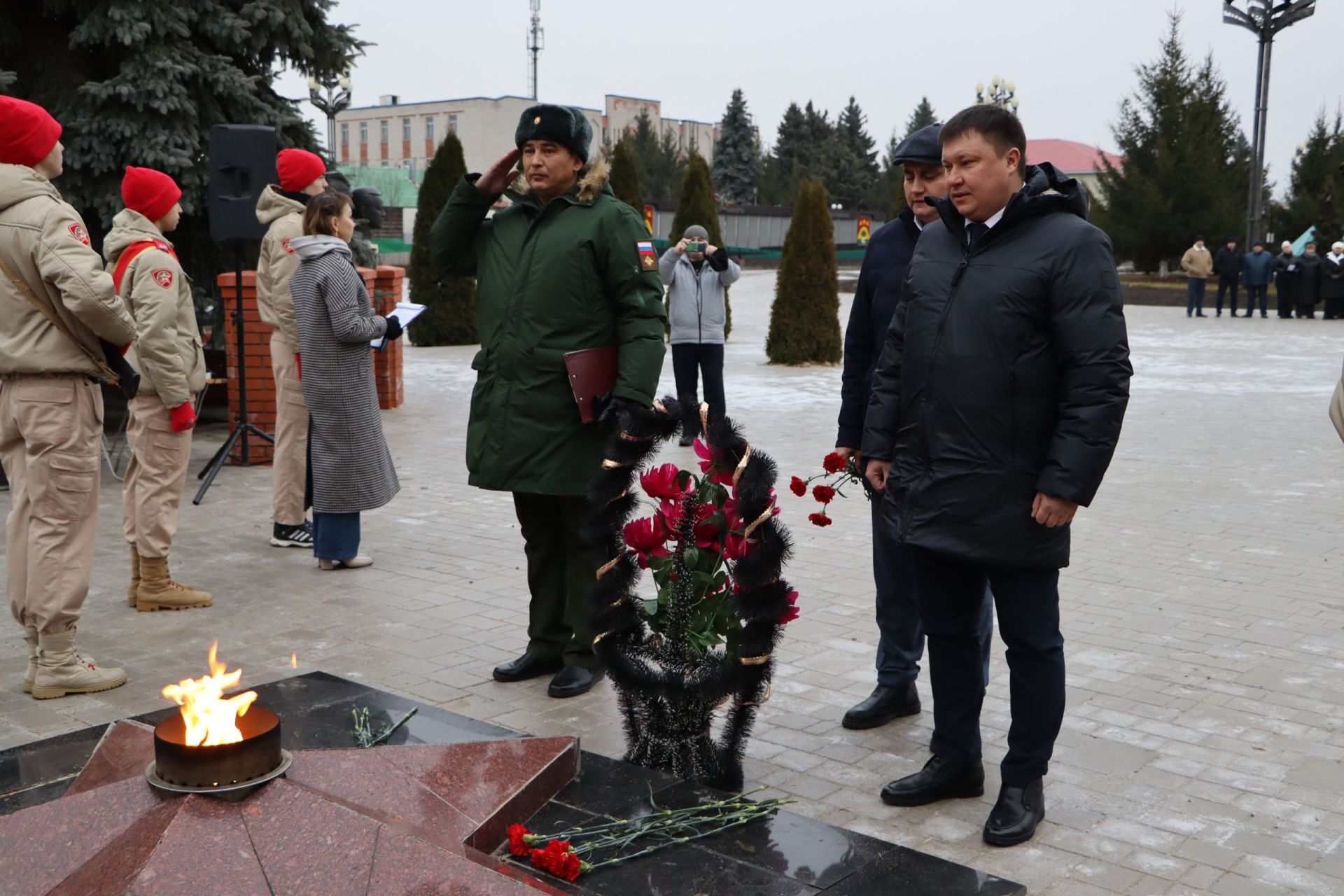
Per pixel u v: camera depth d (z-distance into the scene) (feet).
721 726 11.81
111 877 7.96
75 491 14.26
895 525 11.00
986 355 10.36
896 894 8.91
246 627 17.49
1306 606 18.60
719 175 252.01
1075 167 232.53
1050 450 10.32
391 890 8.03
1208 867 10.50
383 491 20.58
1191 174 123.24
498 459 14.67
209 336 44.68
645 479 11.32
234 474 30.04
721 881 9.07
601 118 299.99
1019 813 11.01
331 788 9.45
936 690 11.73
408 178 204.85
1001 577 10.86
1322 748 13.12
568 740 10.91
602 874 9.18
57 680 14.57
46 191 13.97
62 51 37.01
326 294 19.30
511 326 14.57
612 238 14.37
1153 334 76.02
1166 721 13.89
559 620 15.43
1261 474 29.94
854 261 183.93
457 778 10.00
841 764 12.76
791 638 17.08
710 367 35.35
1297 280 89.92
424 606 18.65
